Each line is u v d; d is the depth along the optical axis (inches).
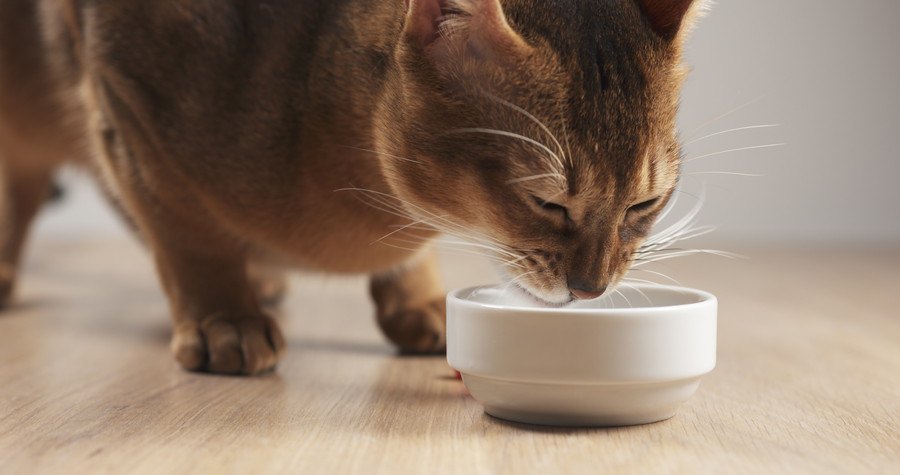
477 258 53.6
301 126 26.4
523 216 23.9
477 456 22.2
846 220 57.5
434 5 23.6
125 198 29.4
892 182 56.6
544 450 22.5
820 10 54.2
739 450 22.6
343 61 25.9
